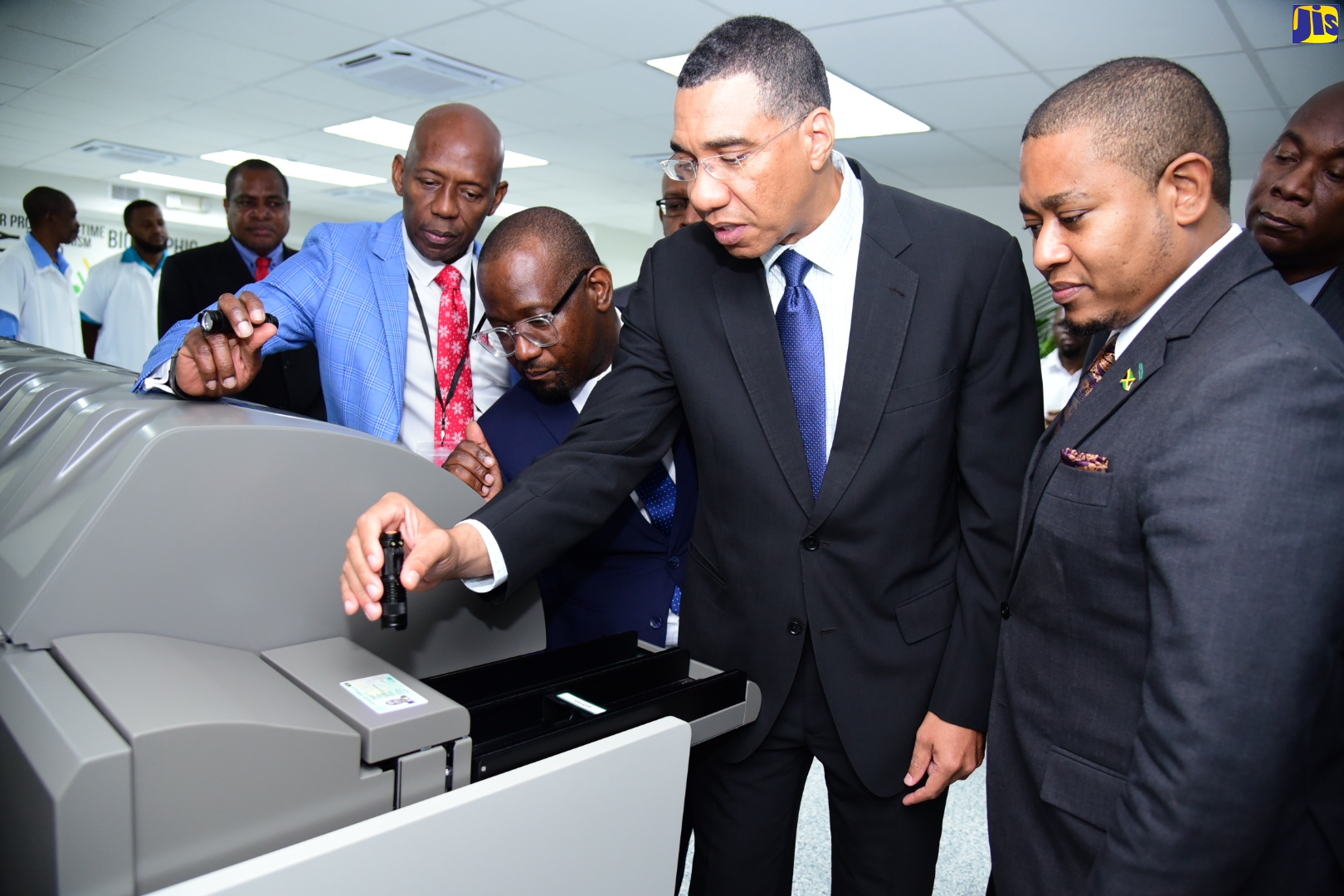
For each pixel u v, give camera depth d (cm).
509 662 85
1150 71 70
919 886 111
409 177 142
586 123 540
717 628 109
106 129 632
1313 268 134
